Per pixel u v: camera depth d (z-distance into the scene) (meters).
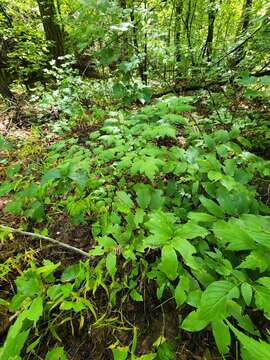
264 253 1.04
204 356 1.32
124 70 2.48
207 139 1.85
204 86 3.99
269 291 0.96
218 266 1.25
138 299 1.48
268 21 3.18
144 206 1.64
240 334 0.77
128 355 1.36
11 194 2.83
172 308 1.54
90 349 1.42
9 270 1.70
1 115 5.11
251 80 2.09
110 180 2.34
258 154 3.23
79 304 1.28
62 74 5.56
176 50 4.88
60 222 2.31
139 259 1.70
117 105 4.04
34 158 3.44
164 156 1.93
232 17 7.89
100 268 1.48
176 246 1.09
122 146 2.11
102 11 2.29
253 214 1.44
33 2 7.75
